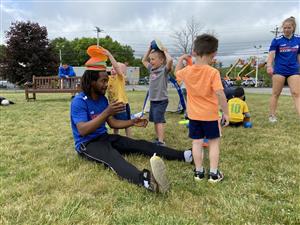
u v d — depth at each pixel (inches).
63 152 152.8
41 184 109.0
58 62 1550.2
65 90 470.0
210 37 116.0
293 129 207.9
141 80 2122.3
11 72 1483.8
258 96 595.2
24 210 89.3
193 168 128.0
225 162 135.7
